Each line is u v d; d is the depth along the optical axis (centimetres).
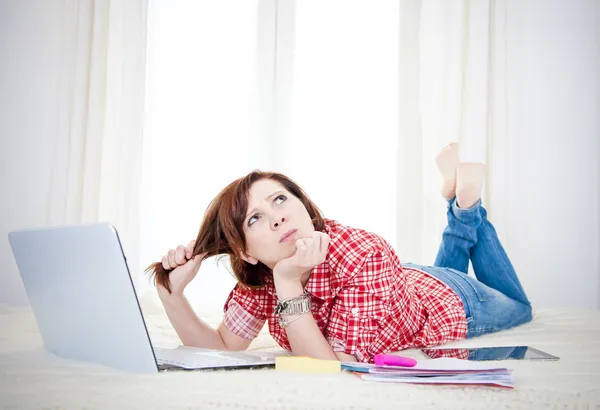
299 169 333
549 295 332
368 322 127
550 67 336
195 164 328
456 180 216
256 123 332
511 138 330
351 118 335
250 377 103
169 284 143
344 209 332
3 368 109
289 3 338
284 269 121
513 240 323
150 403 86
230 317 152
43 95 329
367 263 128
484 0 322
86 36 317
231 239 128
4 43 328
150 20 330
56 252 109
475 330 177
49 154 327
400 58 330
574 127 335
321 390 94
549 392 97
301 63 337
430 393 94
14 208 324
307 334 121
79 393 91
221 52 334
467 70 321
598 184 333
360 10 338
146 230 321
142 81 319
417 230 320
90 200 311
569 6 337
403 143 325
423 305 159
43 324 122
